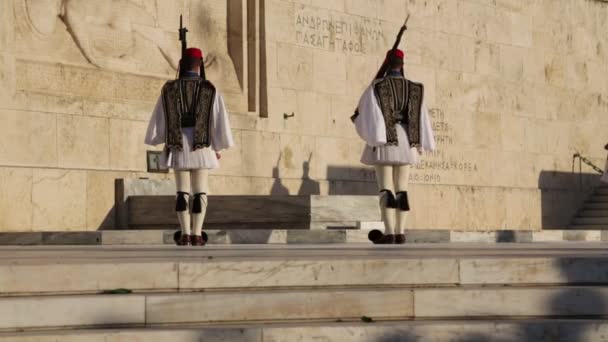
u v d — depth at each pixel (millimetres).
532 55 41906
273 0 33094
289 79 33406
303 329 11141
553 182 42375
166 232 23750
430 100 37781
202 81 20469
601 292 12539
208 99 20406
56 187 27344
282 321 11664
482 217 39062
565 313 12438
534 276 12992
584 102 44062
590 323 11875
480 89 39656
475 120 39438
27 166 26953
